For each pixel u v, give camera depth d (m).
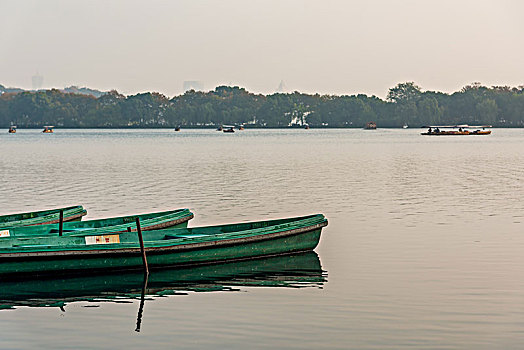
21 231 27.94
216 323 19.95
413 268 25.98
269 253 28.00
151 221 29.44
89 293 23.22
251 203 44.12
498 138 192.88
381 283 23.97
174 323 20.00
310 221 28.97
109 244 25.36
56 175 65.62
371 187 53.84
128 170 72.00
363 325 19.66
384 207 42.09
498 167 76.19
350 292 22.91
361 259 27.61
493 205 42.88
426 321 19.91
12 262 24.47
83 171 70.62
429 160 89.94
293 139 192.75
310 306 21.44
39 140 181.88
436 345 18.14
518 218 37.44
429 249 29.25
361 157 97.94
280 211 40.59
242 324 19.83
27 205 43.72
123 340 18.64
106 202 44.91
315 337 18.75
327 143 158.50
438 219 37.19
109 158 95.12
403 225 35.28
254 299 22.30
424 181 59.09
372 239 31.55
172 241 26.14
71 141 173.12
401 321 19.95
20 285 24.27
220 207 42.34
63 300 22.42
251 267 26.66
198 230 28.50
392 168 74.88
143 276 25.44
